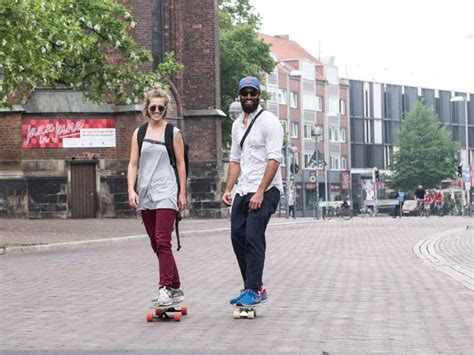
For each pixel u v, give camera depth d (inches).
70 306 505.0
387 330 403.2
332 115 4872.0
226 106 2620.6
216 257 868.6
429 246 993.5
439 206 3299.7
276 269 724.0
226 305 498.6
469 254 861.8
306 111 4653.1
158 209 451.5
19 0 1224.8
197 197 2150.6
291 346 364.2
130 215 1982.0
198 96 2162.9
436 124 4461.1
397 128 5378.9
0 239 1141.1
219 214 2143.2
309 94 4685.0
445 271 687.7
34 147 1964.8
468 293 541.3
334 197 4822.8
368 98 5196.9
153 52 2105.1
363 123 5147.6
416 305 488.4
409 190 4549.7
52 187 1969.7
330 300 515.2
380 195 5083.7
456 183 4606.3
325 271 704.4
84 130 1982.0
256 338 385.7
